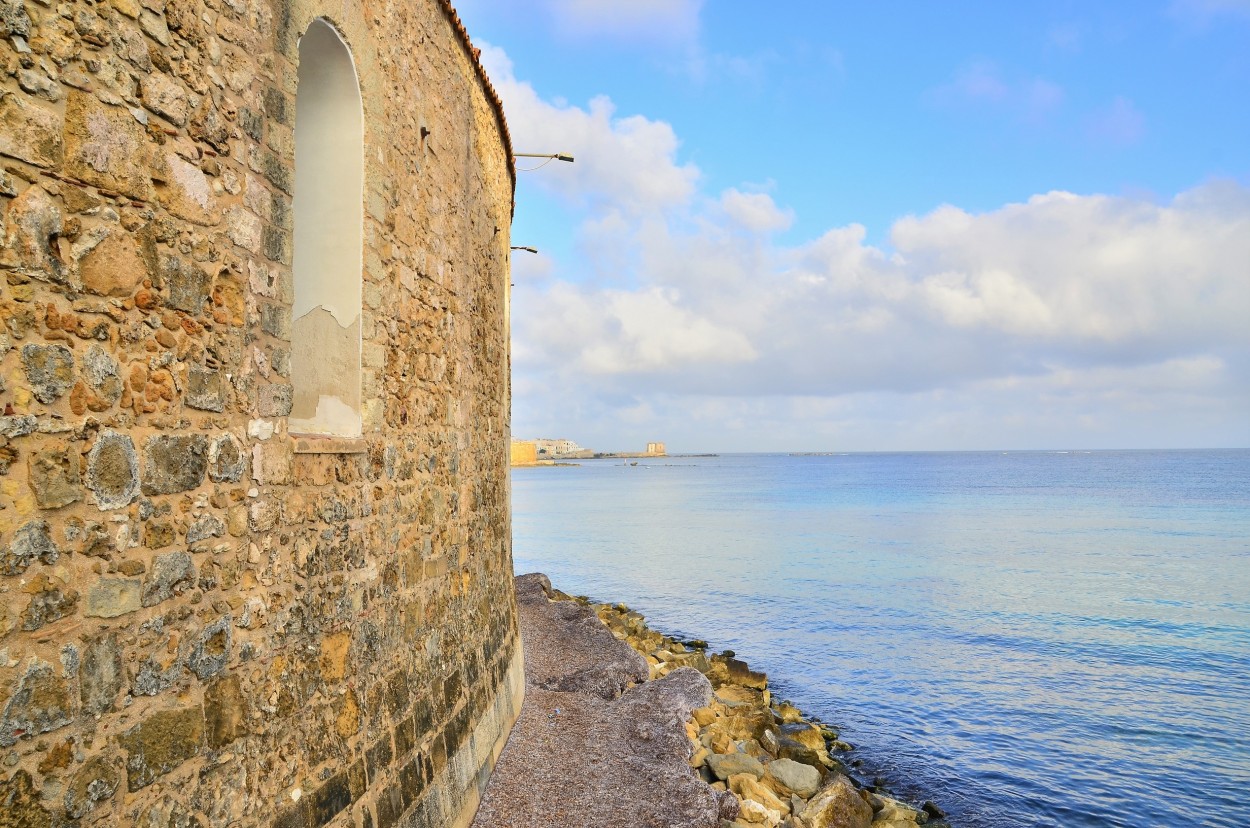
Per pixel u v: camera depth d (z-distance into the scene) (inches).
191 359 140.8
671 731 418.9
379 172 228.1
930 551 1740.9
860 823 416.8
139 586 126.3
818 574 1450.5
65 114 114.5
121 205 124.9
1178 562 1515.7
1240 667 812.0
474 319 342.0
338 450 193.8
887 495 3789.4
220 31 151.3
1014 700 710.5
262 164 164.7
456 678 286.7
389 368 234.4
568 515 2851.9
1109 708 685.9
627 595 1272.1
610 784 341.7
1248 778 535.5
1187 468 6594.5
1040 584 1305.4
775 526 2361.0
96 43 120.3
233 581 150.9
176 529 135.6
